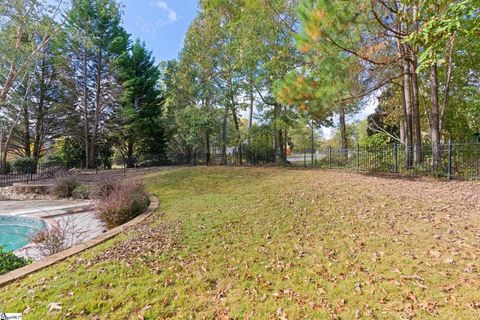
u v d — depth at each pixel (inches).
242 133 651.5
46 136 764.0
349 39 241.8
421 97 462.0
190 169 526.3
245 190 302.7
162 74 757.9
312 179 339.0
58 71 689.0
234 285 107.0
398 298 90.6
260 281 109.0
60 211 284.5
